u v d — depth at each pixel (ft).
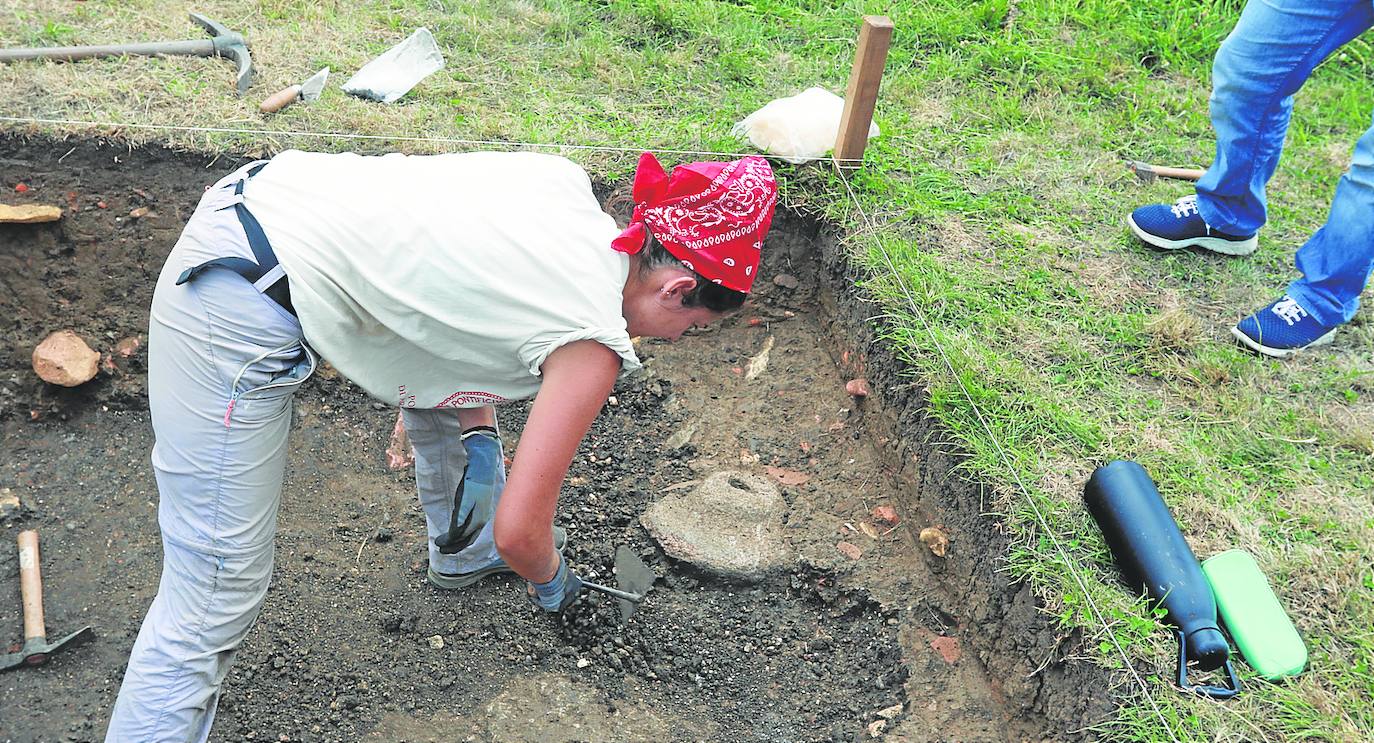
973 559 9.60
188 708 7.38
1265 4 10.75
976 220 12.81
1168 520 8.66
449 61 14.99
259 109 13.52
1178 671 8.02
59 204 12.66
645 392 12.39
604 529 10.88
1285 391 10.80
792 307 13.14
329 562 10.75
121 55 14.12
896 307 11.43
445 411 8.59
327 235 6.36
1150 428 10.23
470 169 6.69
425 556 10.84
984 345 11.03
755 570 10.32
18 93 13.23
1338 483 9.78
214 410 6.68
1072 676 8.36
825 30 16.62
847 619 10.14
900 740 9.04
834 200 12.82
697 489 11.01
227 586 7.18
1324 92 16.08
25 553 10.68
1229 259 12.53
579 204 6.70
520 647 9.95
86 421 12.44
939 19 16.57
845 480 11.31
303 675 9.75
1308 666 8.20
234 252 6.41
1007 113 14.84
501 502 6.38
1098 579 8.75
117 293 12.70
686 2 16.66
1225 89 11.32
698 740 9.25
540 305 6.16
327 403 12.35
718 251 6.44
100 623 10.35
